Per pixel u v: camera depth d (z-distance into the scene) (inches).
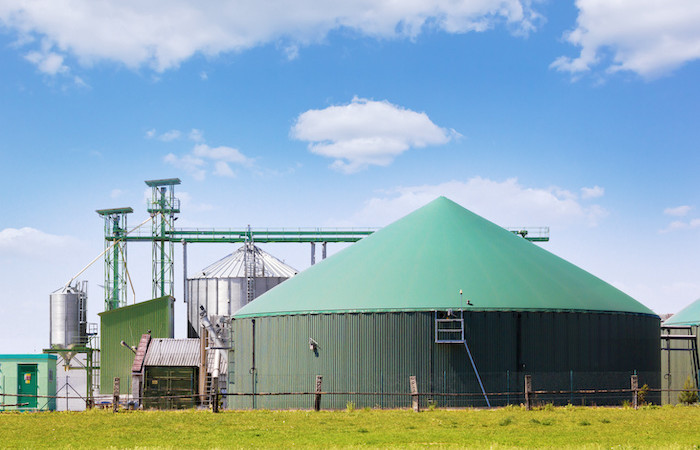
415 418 1700.3
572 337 2337.6
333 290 2427.4
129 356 3388.3
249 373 2503.7
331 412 1862.7
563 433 1496.1
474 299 2295.8
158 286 4047.7
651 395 2527.1
